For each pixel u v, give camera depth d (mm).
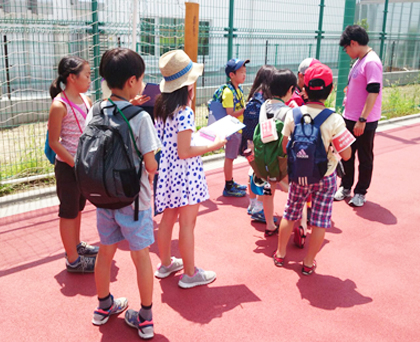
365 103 4863
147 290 2789
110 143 2453
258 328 2994
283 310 3203
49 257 3873
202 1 7371
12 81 8445
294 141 3344
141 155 2609
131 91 2633
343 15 9570
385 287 3541
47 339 2848
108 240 2766
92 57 6824
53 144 3219
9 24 7023
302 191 3562
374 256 4043
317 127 3293
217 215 4891
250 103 4289
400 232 4551
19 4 7246
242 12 8109
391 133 8992
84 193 2557
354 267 3842
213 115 4977
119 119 2523
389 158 7180
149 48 6930
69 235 3480
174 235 4336
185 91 3029
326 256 4023
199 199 3234
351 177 5367
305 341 2873
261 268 3785
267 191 4207
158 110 3104
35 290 3377
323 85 3293
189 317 3094
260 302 3291
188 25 4812
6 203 5016
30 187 5504
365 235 4469
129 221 2686
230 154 5258
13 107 8344
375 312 3207
